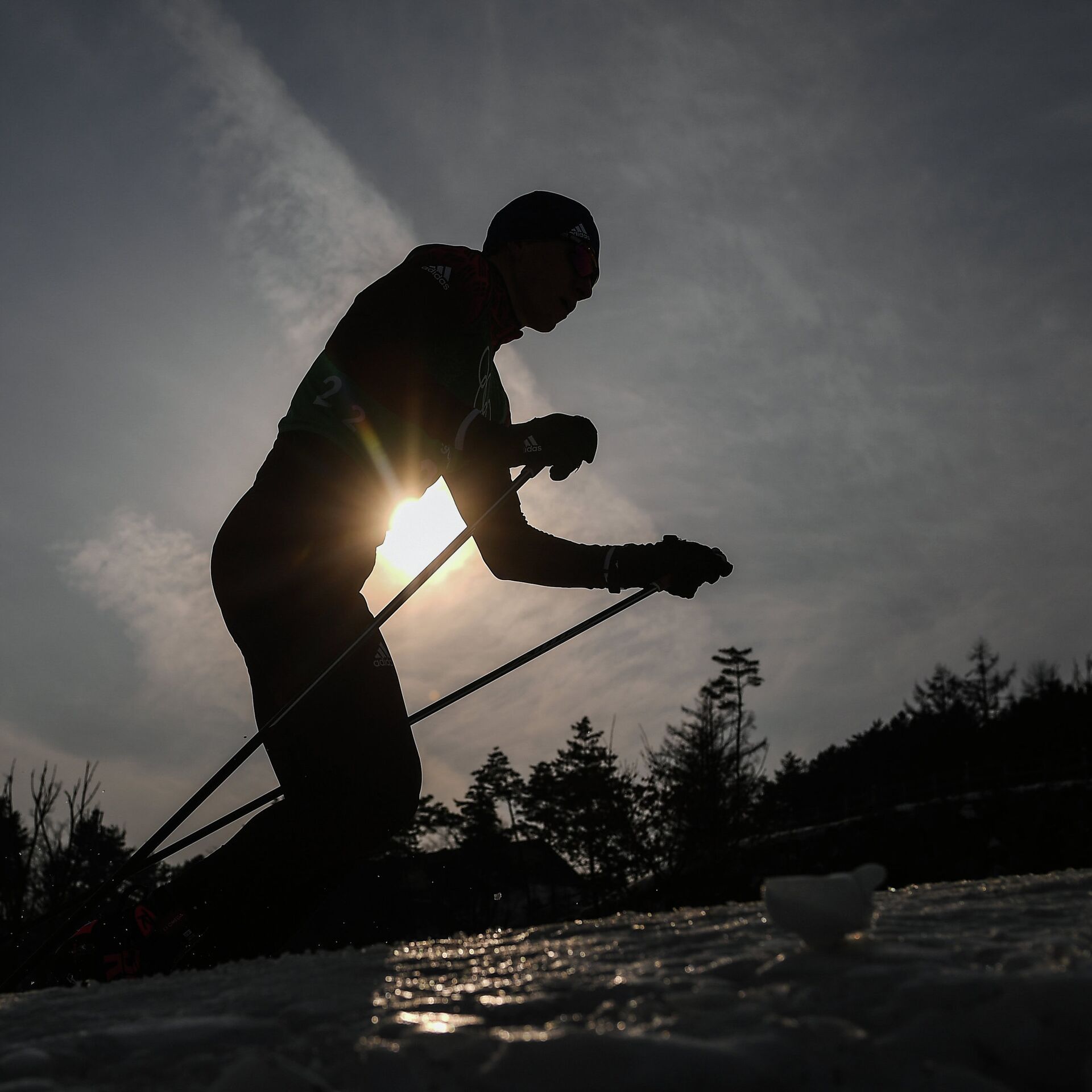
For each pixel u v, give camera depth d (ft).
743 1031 2.62
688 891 97.96
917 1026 2.51
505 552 9.77
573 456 8.66
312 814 7.95
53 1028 3.78
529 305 9.79
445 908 83.46
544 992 3.33
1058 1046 2.35
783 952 3.50
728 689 116.06
